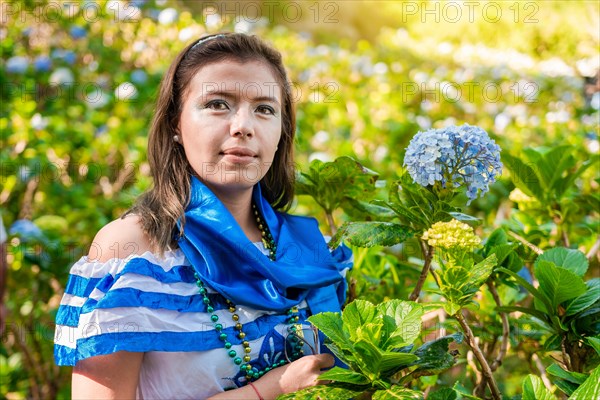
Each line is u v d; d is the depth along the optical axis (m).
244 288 1.47
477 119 5.19
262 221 1.68
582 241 2.28
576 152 3.39
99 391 1.36
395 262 2.06
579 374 1.27
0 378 2.78
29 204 3.28
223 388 1.45
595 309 1.48
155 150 1.56
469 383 2.12
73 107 4.14
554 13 8.32
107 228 1.49
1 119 3.61
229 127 1.48
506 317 1.71
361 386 1.29
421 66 6.92
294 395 1.26
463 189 1.54
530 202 2.11
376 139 4.07
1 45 4.58
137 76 4.37
